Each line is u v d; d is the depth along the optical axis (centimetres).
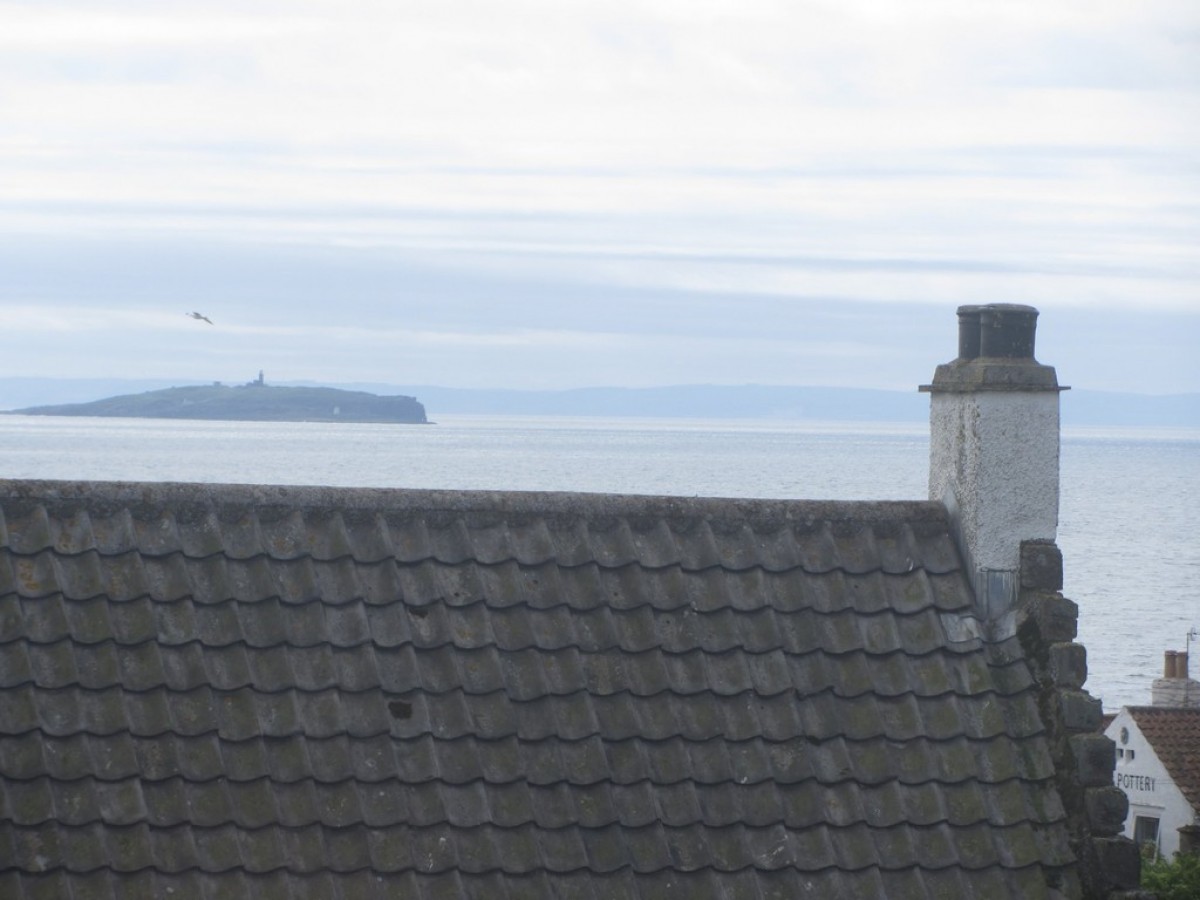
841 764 3594
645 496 3891
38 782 3109
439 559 3653
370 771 3325
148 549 3491
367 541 3644
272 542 3584
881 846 3512
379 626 3516
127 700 3262
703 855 3394
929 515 4050
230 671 3366
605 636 3631
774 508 3953
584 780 3422
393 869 3216
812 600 3822
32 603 3334
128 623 3366
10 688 3206
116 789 3145
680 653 3653
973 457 3966
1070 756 3678
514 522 3772
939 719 3716
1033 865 3553
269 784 3250
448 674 3484
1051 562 3900
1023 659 3834
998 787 3644
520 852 3300
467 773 3366
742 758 3550
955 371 4075
